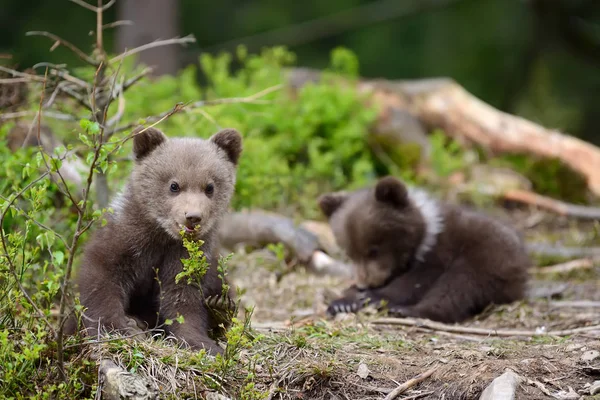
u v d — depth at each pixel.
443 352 9.35
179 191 9.45
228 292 9.62
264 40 34.88
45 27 34.81
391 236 12.26
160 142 9.81
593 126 34.91
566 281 14.59
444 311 11.84
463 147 20.52
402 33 38.00
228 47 36.47
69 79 11.34
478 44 37.34
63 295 7.79
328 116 19.02
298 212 17.12
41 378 8.12
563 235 17.56
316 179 18.45
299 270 14.66
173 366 8.23
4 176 11.45
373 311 11.64
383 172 20.11
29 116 13.25
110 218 9.59
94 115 8.98
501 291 12.37
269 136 18.83
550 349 9.27
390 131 19.97
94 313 8.87
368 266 12.34
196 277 9.00
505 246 12.53
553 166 20.33
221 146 10.20
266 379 8.53
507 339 10.24
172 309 9.24
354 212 12.52
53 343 8.33
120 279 9.32
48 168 8.27
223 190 9.84
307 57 37.75
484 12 37.53
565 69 36.12
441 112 20.81
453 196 18.98
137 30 24.42
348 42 38.19
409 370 8.83
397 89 21.16
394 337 10.17
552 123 33.16
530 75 36.44
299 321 11.31
